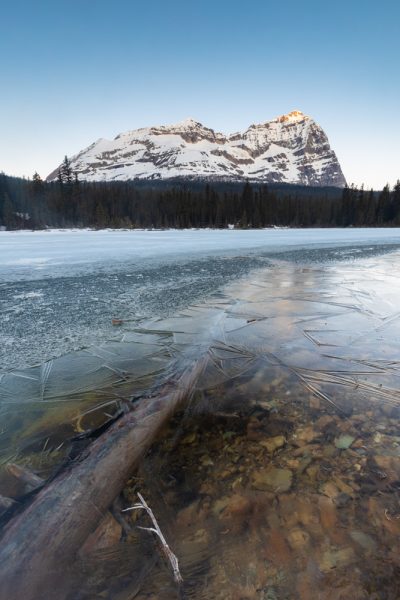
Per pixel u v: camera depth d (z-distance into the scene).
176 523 1.57
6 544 1.34
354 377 3.18
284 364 3.50
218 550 1.43
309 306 5.86
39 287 7.26
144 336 4.38
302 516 1.60
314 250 15.48
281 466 1.97
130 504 1.67
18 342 4.14
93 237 23.84
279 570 1.34
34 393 2.92
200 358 3.63
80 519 1.52
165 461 2.02
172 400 2.63
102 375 3.27
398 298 6.43
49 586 1.25
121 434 2.12
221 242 19.22
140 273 9.09
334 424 2.42
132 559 1.39
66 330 4.59
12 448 2.15
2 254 12.65
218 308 5.72
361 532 1.51
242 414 2.57
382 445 2.15
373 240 21.34
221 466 1.98
